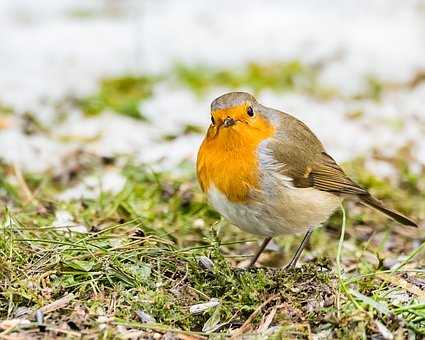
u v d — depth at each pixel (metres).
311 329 7.92
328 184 9.63
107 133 14.41
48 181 12.54
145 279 8.63
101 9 22.53
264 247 9.81
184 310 8.31
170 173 12.41
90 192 11.80
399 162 13.22
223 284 8.59
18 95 16.53
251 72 17.86
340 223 11.42
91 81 17.59
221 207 9.16
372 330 7.79
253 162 8.95
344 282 8.33
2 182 11.88
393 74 17.86
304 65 18.59
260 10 22.50
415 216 11.87
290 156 9.24
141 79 17.50
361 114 15.22
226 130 8.82
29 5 22.67
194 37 20.38
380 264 9.30
